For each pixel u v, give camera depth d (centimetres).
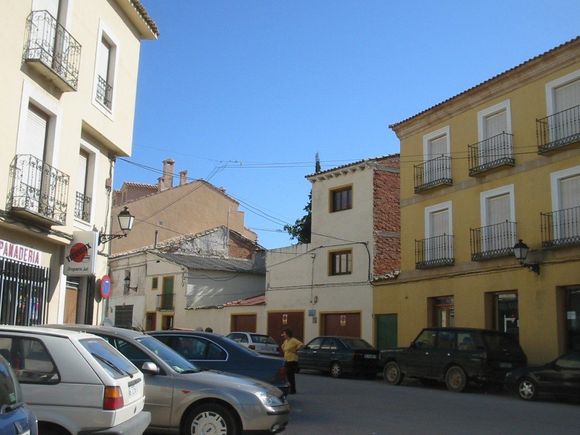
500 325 2189
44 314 1460
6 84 1298
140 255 4372
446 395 1709
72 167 1552
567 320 1931
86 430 639
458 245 2384
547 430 1098
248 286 4259
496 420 1212
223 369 1094
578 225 1906
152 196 4462
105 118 1736
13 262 1340
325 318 3183
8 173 1305
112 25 1777
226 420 840
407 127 2720
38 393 645
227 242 4603
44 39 1406
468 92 2347
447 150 2491
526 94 2136
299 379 2177
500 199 2233
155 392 848
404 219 2709
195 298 4022
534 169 2078
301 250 3381
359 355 2286
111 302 4581
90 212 1714
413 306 2603
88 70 1634
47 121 1471
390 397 1614
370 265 2956
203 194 4706
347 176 3184
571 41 1934
